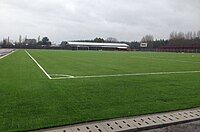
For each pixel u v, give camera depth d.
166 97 9.80
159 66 25.91
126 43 167.88
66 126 6.45
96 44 148.25
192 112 7.86
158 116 7.37
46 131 6.10
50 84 12.71
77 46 144.25
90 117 7.11
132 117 7.23
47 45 153.38
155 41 159.75
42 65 25.81
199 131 6.33
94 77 15.81
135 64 28.73
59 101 8.95
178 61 35.97
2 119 6.85
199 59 42.81
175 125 6.80
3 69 20.58
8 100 9.02
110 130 6.26
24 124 6.47
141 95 10.12
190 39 147.62
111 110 7.84
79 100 9.15
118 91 10.93
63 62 31.12
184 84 13.09
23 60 33.56
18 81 13.65
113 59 40.25
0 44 162.25
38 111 7.67
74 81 13.90
